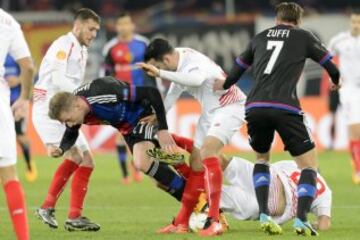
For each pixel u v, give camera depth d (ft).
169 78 100.27
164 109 98.84
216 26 255.91
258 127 99.30
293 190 104.68
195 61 102.32
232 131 102.89
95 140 245.86
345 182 174.60
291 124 97.86
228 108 103.45
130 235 101.96
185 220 104.42
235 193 105.81
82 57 113.70
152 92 97.96
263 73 99.04
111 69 181.16
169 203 140.05
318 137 242.99
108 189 163.12
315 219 117.60
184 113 238.89
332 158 226.38
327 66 99.50
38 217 110.52
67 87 110.73
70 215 107.55
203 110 105.19
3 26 87.04
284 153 235.81
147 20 285.64
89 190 160.86
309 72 244.42
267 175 101.40
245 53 101.86
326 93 243.40
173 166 105.19
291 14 101.96
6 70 177.37
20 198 85.71
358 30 173.47
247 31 255.50
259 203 100.42
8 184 85.71
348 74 174.81
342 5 295.69
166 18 271.08
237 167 106.32
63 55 111.24
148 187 167.02
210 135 101.96
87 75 249.55
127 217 121.80
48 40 256.73
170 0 305.12
